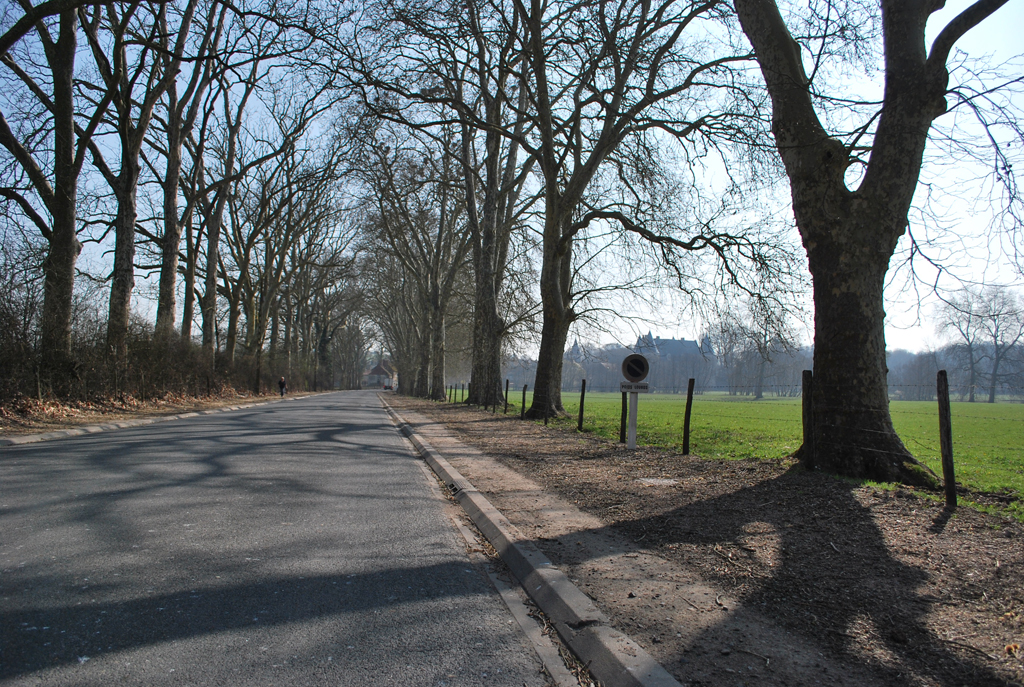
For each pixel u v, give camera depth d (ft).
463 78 57.67
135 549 16.20
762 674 9.78
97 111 58.85
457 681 9.88
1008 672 9.82
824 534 17.95
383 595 13.70
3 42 38.81
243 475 28.35
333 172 108.58
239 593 13.38
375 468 33.19
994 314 31.22
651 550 16.92
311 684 9.56
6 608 12.08
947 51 25.27
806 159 27.66
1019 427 80.74
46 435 42.78
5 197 54.34
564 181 66.74
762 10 28.91
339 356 357.61
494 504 22.94
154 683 9.42
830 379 26.68
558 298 65.72
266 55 44.98
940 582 13.91
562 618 12.39
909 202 26.37
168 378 84.53
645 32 51.98
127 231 72.08
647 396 247.50
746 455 38.22
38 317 54.85
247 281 139.54
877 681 9.61
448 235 139.95
